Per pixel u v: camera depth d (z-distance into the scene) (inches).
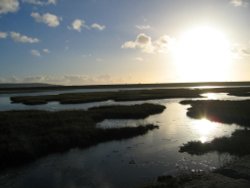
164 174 598.2
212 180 526.6
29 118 1210.0
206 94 3307.1
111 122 1288.1
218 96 2925.7
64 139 859.4
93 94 3353.8
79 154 768.9
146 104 1910.7
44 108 1973.4
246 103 1768.0
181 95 3080.7
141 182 554.9
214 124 1221.7
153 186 506.0
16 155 709.9
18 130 946.1
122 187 534.9
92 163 686.5
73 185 551.2
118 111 1534.2
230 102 1887.3
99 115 1405.0
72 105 2186.3
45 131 940.0
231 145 784.3
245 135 903.7
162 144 865.5
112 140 933.2
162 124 1238.9
